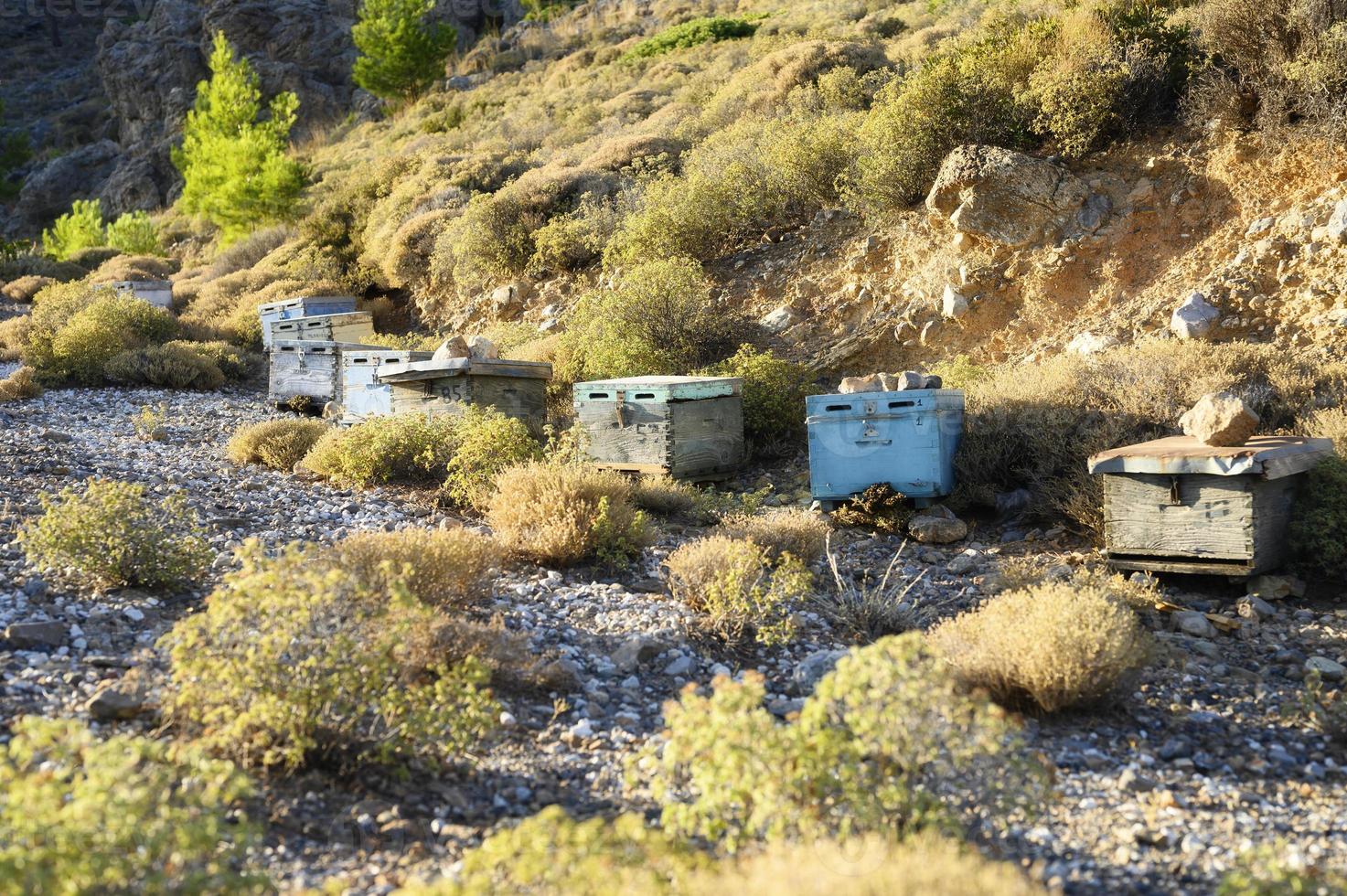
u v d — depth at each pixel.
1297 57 10.40
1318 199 9.86
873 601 6.16
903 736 3.20
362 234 24.91
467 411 9.64
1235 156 10.66
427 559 5.63
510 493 7.50
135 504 5.80
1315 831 3.75
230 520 7.46
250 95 40.59
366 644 4.02
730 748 3.11
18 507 7.21
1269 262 9.76
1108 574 6.86
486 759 4.21
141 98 62.19
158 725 4.09
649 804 3.85
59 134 67.19
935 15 26.44
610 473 8.18
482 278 19.41
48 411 13.42
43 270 32.66
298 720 3.82
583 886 2.68
